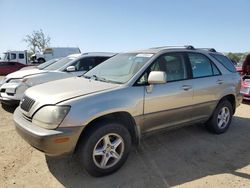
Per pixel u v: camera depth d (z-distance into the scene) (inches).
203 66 207.6
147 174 154.2
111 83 164.4
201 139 211.0
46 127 135.3
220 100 218.8
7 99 298.4
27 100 153.7
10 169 157.9
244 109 323.6
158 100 168.4
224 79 218.2
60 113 134.4
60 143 133.3
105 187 140.6
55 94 145.7
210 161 172.6
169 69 182.2
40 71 334.0
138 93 159.3
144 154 181.0
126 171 157.0
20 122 147.5
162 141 205.0
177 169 160.9
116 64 189.8
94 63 361.1
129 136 156.4
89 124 144.3
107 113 145.7
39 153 180.2
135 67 173.3
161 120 174.1
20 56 1122.0
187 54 198.2
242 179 149.9
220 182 146.2
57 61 390.0
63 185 142.4
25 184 142.7
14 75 317.1
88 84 163.0
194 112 195.9
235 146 198.7
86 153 141.7
